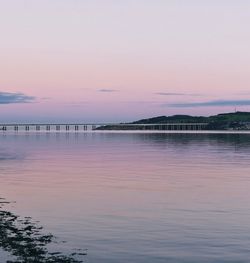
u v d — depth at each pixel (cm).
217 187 3647
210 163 5966
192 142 12875
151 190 3512
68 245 1950
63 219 2469
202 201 2994
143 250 1878
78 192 3450
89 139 16188
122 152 8631
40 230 2214
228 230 2205
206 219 2444
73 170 5188
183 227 2266
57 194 3356
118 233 2150
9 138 17462
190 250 1880
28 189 3625
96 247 1920
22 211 2706
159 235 2114
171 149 9506
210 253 1842
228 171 4900
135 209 2734
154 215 2553
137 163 6106
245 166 5484
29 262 1722
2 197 3228
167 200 3044
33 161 6525
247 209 2711
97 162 6334
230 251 1870
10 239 2044
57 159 6912
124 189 3584
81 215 2570
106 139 16088
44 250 1877
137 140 14825
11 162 6334
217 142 12681
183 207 2788
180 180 4128
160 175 4572
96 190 3547
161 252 1855
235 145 10931
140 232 2169
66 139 16225
